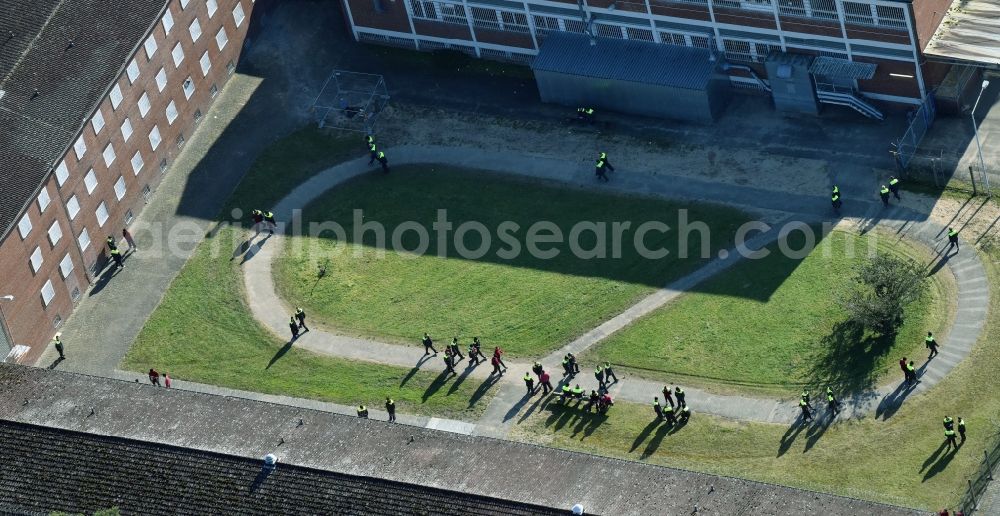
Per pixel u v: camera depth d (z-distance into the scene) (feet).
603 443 369.71
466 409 383.45
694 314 393.50
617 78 438.81
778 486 322.34
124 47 433.07
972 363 368.89
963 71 419.33
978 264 390.01
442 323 403.54
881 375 370.94
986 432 354.33
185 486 339.57
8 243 398.21
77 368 405.18
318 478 336.90
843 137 426.10
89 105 420.77
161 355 405.80
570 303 402.31
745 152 428.97
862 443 358.43
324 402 389.39
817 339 381.60
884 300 375.04
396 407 385.91
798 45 425.69
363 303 411.54
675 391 370.73
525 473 332.19
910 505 342.64
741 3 425.28
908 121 424.46
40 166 408.05
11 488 343.67
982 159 410.11
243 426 349.41
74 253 419.13
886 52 416.26
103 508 337.93
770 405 370.53
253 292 417.90
